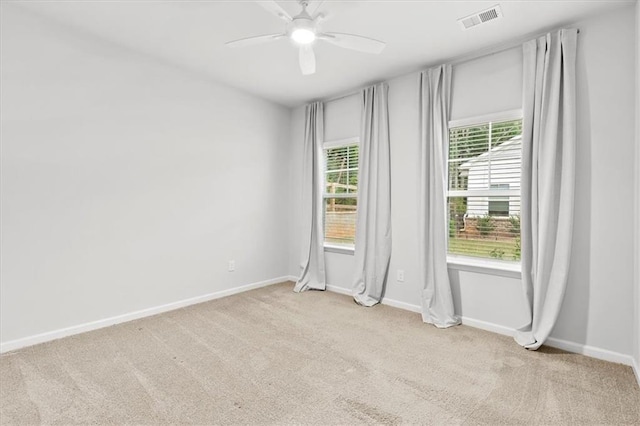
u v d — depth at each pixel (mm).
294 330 2865
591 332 2404
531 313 2604
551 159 2453
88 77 2738
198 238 3594
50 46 2535
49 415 1676
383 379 2074
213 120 3699
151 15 2447
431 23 2475
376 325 3000
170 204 3334
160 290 3270
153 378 2047
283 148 4609
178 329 2848
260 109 4246
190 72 3459
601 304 2363
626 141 2273
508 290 2801
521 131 2771
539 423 1667
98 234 2828
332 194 4289
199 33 2703
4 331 2373
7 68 2352
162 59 3176
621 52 2285
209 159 3678
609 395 1905
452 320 3010
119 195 2951
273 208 4480
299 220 4609
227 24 2566
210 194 3699
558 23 2457
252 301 3699
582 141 2426
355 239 3854
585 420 1688
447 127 3125
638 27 2109
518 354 2430
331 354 2414
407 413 1738
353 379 2072
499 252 2928
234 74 3523
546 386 2000
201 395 1875
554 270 2457
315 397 1873
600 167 2361
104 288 2873
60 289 2623
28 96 2445
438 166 3115
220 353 2406
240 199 4031
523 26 2500
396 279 3549
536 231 2566
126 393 1879
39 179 2508
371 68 3299
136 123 3051
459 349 2510
